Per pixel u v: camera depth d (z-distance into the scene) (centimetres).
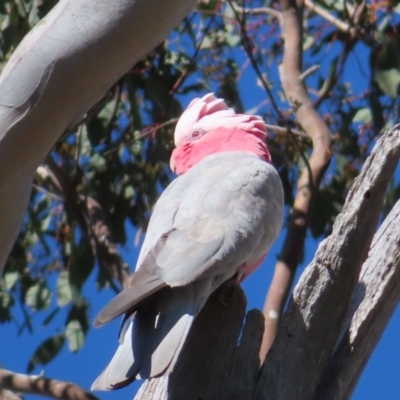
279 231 816
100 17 627
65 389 1090
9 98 622
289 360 718
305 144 1254
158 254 714
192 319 674
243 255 748
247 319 722
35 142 624
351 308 753
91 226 1284
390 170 719
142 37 635
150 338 647
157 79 1287
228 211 773
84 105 638
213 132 945
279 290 1122
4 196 625
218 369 705
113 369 630
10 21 1120
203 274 705
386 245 772
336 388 722
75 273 1255
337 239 732
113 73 638
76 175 1294
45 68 623
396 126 730
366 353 745
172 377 706
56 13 635
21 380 1103
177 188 828
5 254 647
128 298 650
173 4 633
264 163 855
